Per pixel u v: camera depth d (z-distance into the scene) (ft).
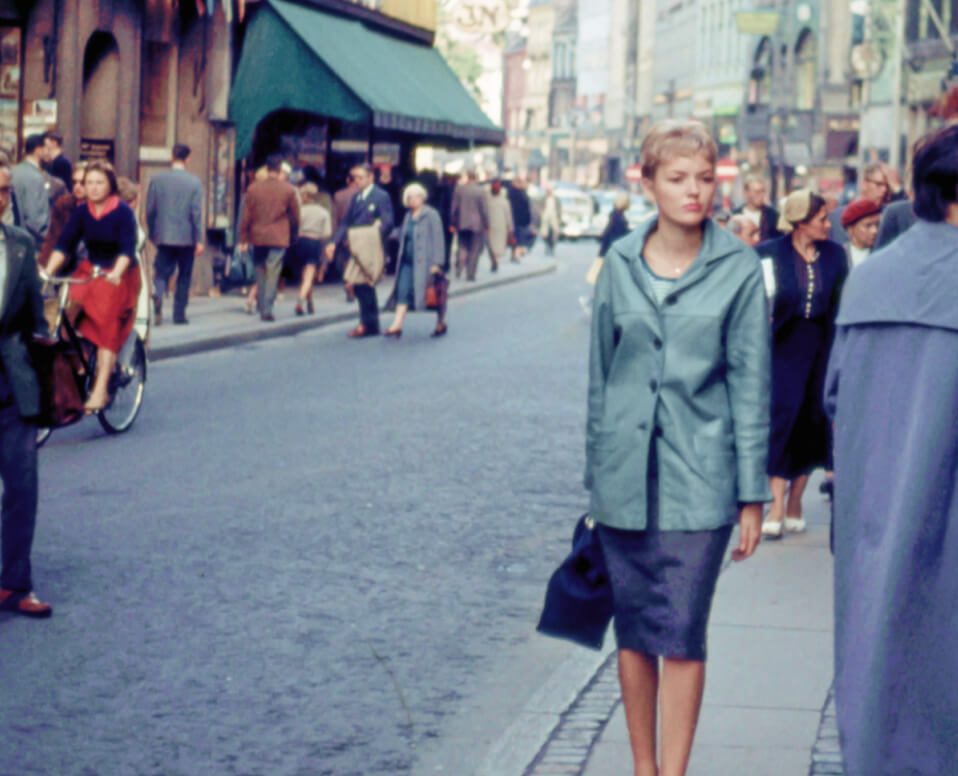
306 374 55.11
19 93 71.36
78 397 24.43
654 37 329.31
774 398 28.81
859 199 34.19
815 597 25.18
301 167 97.35
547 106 422.00
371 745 18.99
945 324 12.66
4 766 18.01
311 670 21.86
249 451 39.17
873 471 12.85
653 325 15.15
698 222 15.02
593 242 211.61
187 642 23.02
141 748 18.71
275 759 18.43
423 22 120.06
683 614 15.30
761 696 20.02
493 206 119.75
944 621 12.58
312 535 30.12
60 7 71.31
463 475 36.83
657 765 16.56
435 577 27.27
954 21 175.94
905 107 185.26
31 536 24.11
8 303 23.41
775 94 246.88
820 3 233.55
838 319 13.32
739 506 15.44
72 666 21.77
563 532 31.12
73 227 39.11
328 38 95.20
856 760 12.56
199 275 82.99
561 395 51.26
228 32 84.79
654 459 15.26
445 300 69.62
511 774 17.56
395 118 94.79
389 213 68.49
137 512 31.81
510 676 21.88
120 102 76.43
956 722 12.54
